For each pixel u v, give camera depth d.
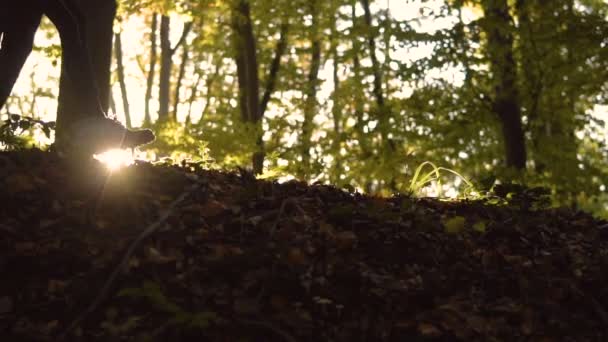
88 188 4.70
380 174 16.31
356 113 18.75
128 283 3.89
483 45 16.12
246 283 3.97
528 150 17.47
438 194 5.99
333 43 19.28
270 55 20.48
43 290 3.83
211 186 5.09
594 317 4.17
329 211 4.87
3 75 4.96
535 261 4.63
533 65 15.73
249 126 16.77
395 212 5.02
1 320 3.63
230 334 3.62
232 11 17.22
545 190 5.61
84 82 5.02
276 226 4.60
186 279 3.97
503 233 5.02
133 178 4.91
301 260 4.18
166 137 16.09
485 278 4.32
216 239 4.38
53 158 5.04
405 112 16.94
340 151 17.45
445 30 15.66
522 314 4.03
